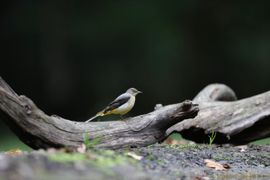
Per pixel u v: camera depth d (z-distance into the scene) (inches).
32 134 300.4
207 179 290.4
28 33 1045.8
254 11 1016.9
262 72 1008.2
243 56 1015.0
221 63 1022.4
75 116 1040.8
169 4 1019.9
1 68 1053.8
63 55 1040.2
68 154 254.1
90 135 319.3
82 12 1037.8
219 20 1020.5
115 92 1025.5
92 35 1034.7
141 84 1025.5
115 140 324.5
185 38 1021.2
